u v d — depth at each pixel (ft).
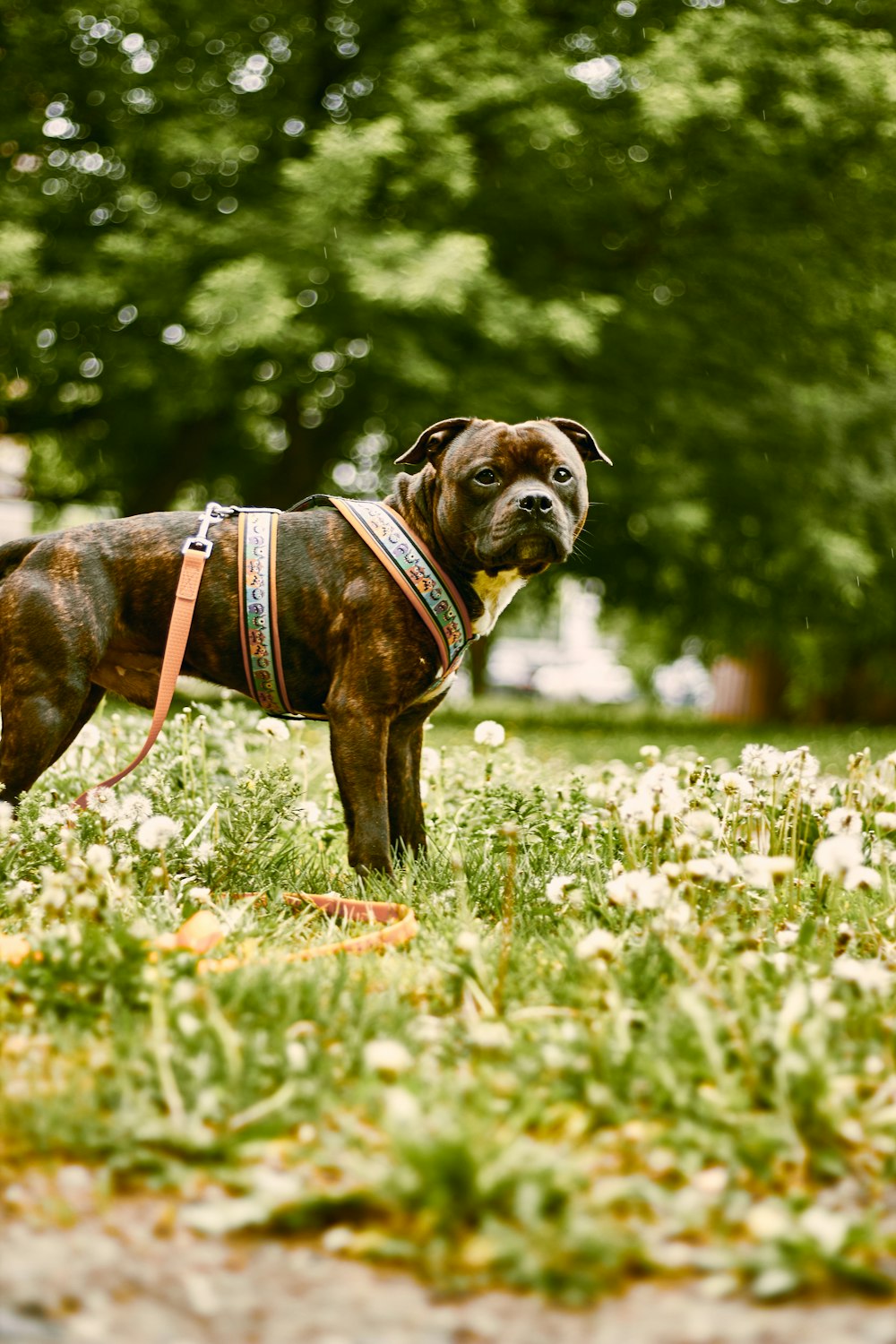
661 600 56.49
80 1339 5.46
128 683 14.08
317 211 35.50
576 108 40.93
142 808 12.71
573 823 15.10
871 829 14.33
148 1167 6.82
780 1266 5.93
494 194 42.37
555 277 43.78
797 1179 6.99
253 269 35.17
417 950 10.84
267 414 47.37
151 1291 5.85
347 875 13.89
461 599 13.33
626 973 9.34
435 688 13.62
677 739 44.04
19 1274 5.88
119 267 38.88
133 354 40.29
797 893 12.53
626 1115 7.35
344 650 13.19
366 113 39.86
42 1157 6.93
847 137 42.29
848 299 46.57
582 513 13.74
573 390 43.70
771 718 77.10
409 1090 7.41
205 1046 7.91
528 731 46.09
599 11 44.11
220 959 9.93
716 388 47.16
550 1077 7.79
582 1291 5.81
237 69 42.11
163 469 46.62
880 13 44.11
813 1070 7.38
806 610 57.82
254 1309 5.75
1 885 12.14
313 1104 7.34
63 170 40.91
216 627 13.30
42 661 12.87
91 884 10.43
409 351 38.45
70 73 40.29
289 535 13.53
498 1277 5.95
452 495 13.01
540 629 75.72
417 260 35.55
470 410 40.68
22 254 35.86
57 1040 8.16
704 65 39.11
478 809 15.56
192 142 37.11
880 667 69.97
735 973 8.82
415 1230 6.16
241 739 17.78
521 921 11.75
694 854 10.86
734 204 44.45
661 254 45.55
